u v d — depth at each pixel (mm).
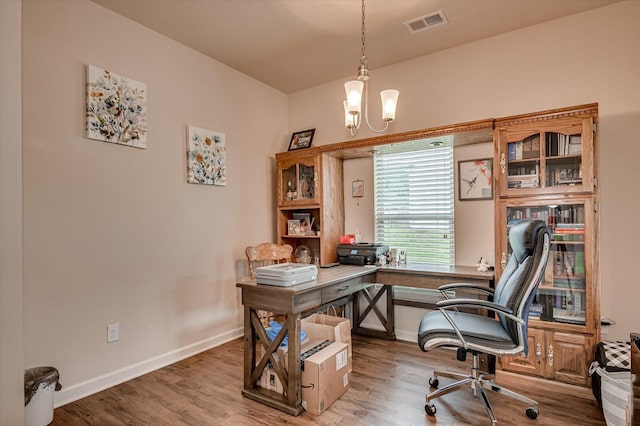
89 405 2176
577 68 2637
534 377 2381
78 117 2309
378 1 2445
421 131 2969
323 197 3531
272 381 2268
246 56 3250
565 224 2373
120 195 2535
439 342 2029
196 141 3080
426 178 3391
